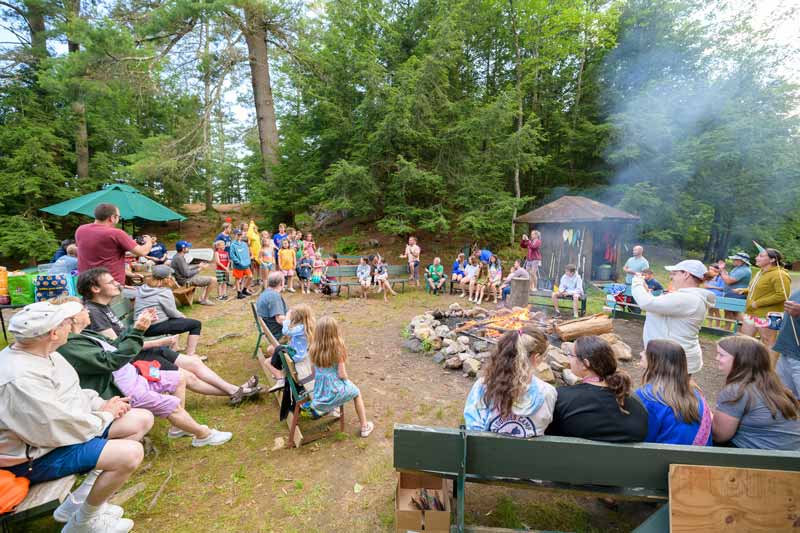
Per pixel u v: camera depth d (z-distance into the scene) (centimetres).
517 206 1352
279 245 1056
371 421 371
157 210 1013
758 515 180
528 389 206
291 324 365
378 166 1430
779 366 366
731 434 228
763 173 1559
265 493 272
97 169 1686
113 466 212
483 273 1082
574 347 223
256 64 1606
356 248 1512
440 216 1317
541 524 244
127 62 1227
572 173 1925
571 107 1988
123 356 267
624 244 1806
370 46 1480
